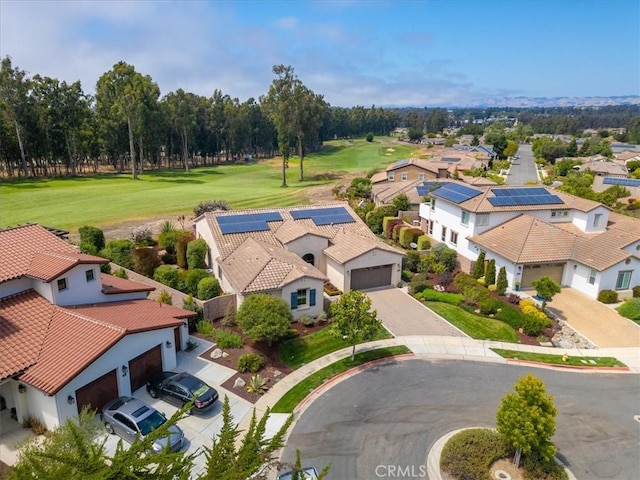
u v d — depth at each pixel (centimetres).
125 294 2839
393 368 2636
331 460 1900
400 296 3647
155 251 3916
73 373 1955
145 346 2364
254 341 2748
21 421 2048
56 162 9562
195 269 3641
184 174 10469
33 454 1160
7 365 1991
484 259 3941
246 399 2320
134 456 1091
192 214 6012
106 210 6138
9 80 7888
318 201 7212
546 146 13725
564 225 4272
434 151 16138
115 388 2222
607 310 3375
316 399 2333
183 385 2225
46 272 2372
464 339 2980
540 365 2702
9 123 8225
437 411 2236
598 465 1908
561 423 2173
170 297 3197
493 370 2631
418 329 3102
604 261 3503
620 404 2336
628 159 12612
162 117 10469
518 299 3462
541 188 4631
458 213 4378
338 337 2691
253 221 4106
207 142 12862
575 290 3722
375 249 3694
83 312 2417
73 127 8962
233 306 3206
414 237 4697
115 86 9569
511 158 13862
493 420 2172
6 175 9250
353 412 2227
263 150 15788
